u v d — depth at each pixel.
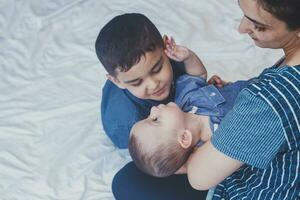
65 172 1.22
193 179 0.87
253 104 0.74
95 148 1.28
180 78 1.14
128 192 1.10
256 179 0.88
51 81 1.48
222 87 1.14
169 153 1.00
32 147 1.29
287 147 0.77
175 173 1.06
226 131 0.77
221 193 0.97
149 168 1.03
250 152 0.77
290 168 0.80
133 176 1.11
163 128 1.01
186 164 1.02
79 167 1.24
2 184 1.21
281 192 0.85
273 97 0.73
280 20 0.70
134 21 1.03
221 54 1.53
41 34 1.65
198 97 1.08
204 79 1.16
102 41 1.03
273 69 0.80
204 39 1.59
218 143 0.79
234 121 0.76
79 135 1.31
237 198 0.92
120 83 1.08
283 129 0.74
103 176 1.21
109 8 1.74
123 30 1.02
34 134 1.33
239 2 0.73
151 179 1.10
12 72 1.51
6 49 1.60
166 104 1.08
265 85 0.75
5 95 1.44
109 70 1.06
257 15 0.71
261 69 1.47
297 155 0.78
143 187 1.09
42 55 1.57
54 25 1.69
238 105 0.76
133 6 1.74
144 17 1.05
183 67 1.15
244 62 1.50
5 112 1.38
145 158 1.02
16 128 1.34
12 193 1.19
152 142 1.01
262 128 0.74
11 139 1.31
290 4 0.68
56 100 1.42
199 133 1.04
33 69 1.52
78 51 1.58
